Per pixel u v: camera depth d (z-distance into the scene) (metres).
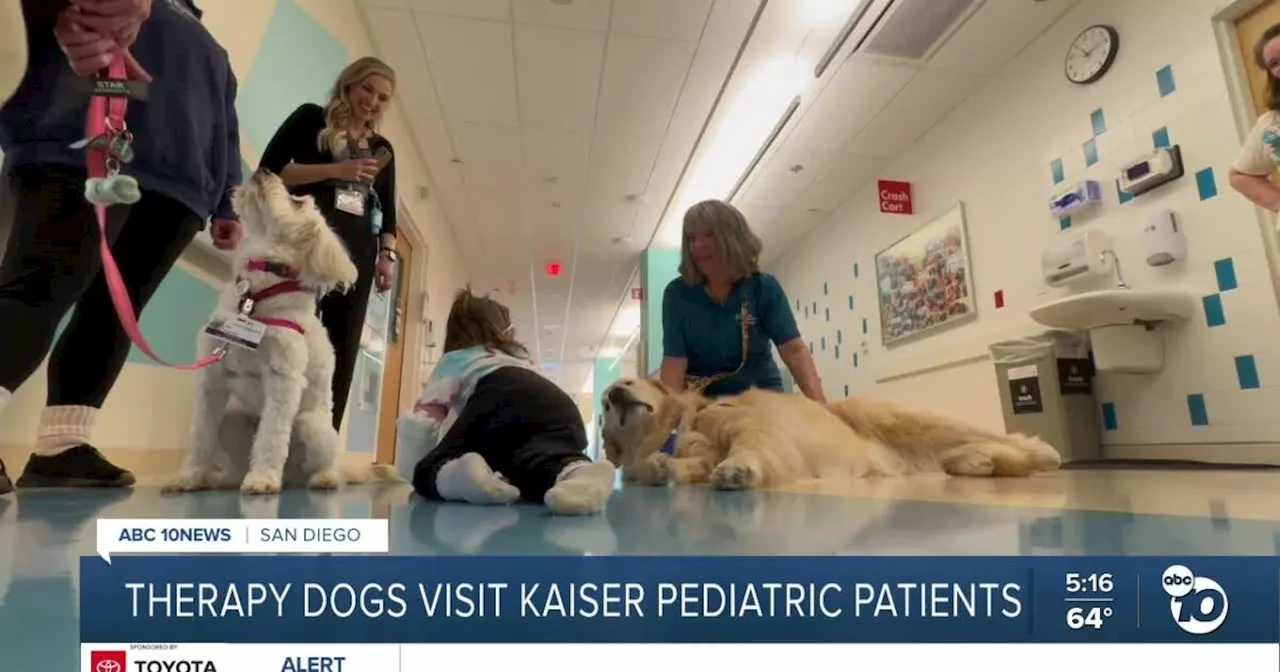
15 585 0.48
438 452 1.12
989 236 4.02
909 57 3.80
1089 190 3.21
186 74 1.47
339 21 3.12
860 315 5.60
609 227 6.48
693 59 3.79
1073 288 3.34
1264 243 2.50
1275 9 2.53
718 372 2.07
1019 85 3.77
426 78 3.97
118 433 1.76
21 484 1.34
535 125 4.52
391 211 2.34
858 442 1.68
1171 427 2.83
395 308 4.84
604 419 1.74
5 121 1.16
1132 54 3.07
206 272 2.15
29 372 1.10
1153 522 0.72
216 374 1.33
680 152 4.90
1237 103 2.61
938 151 4.54
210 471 1.33
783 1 3.32
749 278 2.08
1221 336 2.64
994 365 3.56
